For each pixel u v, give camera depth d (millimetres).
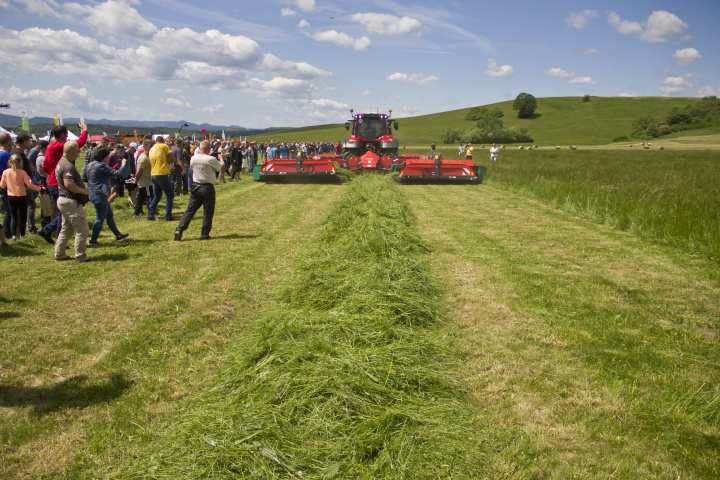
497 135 86562
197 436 2387
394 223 7160
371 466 2195
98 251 6723
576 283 5371
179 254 6578
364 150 20328
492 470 2312
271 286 5188
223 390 2904
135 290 5012
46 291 4938
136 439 2547
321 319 3604
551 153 46656
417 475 2166
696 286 5336
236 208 10883
